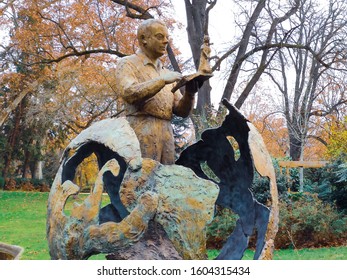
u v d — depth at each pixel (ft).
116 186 19.34
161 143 17.15
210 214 14.85
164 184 15.21
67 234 15.24
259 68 60.18
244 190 19.93
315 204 38.58
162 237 18.43
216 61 58.75
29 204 75.20
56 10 67.46
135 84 16.58
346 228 37.29
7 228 50.88
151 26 17.37
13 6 79.10
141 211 14.73
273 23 60.23
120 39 66.74
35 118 86.53
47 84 84.84
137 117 17.04
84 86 71.61
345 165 40.47
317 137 80.12
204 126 40.63
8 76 88.79
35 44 70.59
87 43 69.05
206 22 57.00
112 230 14.70
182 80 16.51
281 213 36.45
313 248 35.12
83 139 16.38
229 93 60.18
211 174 31.07
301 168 46.98
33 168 111.04
